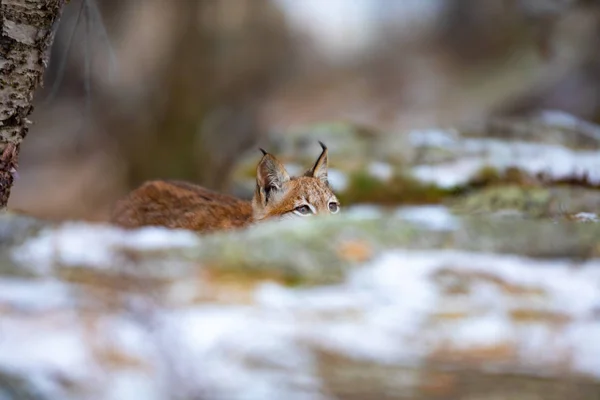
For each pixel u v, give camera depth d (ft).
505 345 18.94
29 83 31.55
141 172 112.68
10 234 23.21
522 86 102.42
